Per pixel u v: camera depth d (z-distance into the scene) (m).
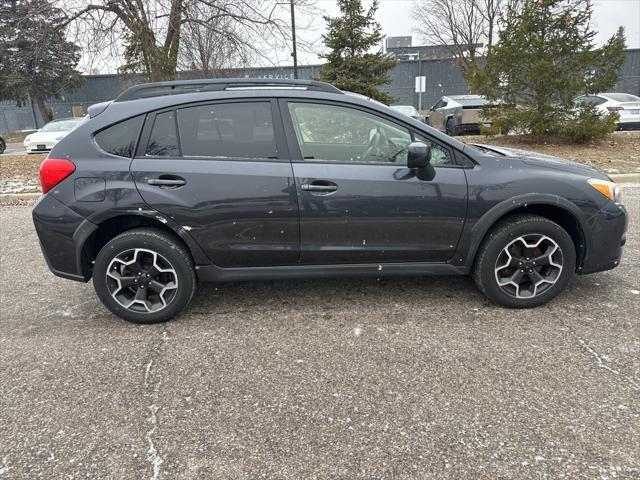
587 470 1.98
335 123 3.29
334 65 16.03
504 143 11.99
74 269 3.30
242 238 3.27
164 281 3.38
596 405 2.38
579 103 11.03
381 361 2.85
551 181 3.28
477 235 3.32
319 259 3.37
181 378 2.73
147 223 3.35
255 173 3.20
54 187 3.21
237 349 3.04
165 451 2.17
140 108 3.26
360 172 3.24
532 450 2.10
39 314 3.66
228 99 3.25
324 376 2.71
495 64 11.11
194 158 3.22
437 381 2.63
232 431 2.29
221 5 13.84
